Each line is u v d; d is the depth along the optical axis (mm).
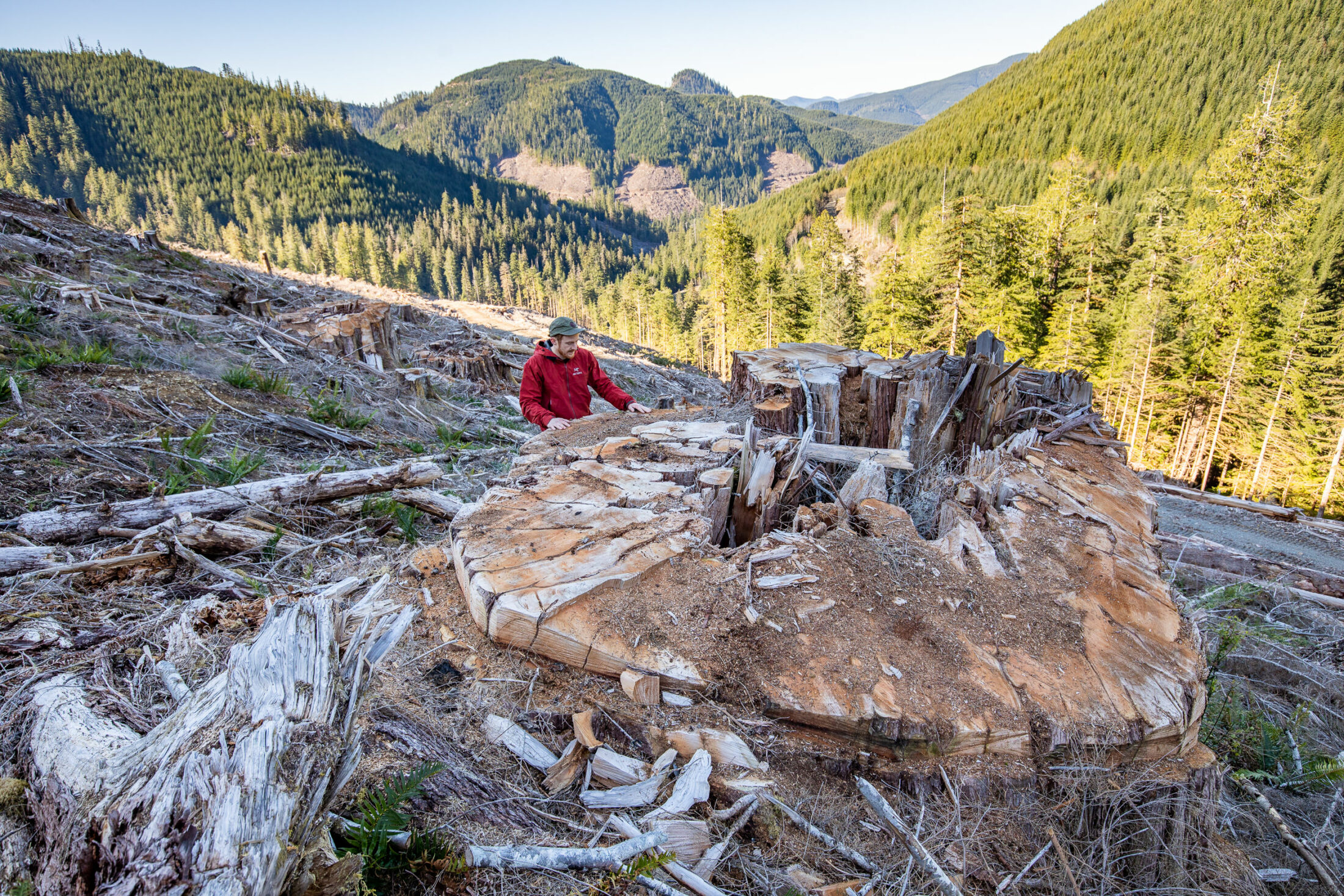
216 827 1097
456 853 1447
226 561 2898
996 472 3238
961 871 1638
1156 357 26844
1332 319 24672
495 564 2305
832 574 2359
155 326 6594
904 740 1824
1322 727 3188
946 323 30578
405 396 7746
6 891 1221
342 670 1556
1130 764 1881
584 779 1776
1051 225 32750
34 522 2789
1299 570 5277
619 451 3383
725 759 1809
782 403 4090
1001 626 2170
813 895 1528
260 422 4969
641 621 2092
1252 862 2123
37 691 1727
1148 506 3191
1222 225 27641
